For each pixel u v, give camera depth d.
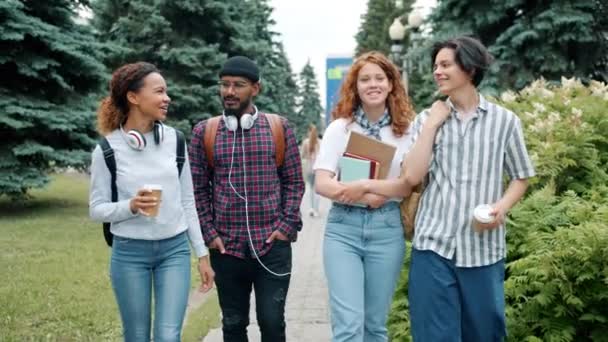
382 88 3.48
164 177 3.30
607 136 5.68
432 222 3.17
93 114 13.66
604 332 3.74
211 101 19.28
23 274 7.28
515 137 3.12
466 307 3.16
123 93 3.25
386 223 3.45
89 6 14.24
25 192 13.42
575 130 5.23
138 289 3.31
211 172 3.87
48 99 13.61
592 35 14.34
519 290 3.90
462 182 3.09
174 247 3.37
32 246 9.22
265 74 24.83
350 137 3.45
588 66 14.84
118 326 5.44
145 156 3.29
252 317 5.98
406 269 4.75
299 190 3.90
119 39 19.23
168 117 19.03
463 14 15.30
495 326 3.18
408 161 3.13
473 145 3.08
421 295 3.18
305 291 7.23
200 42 19.34
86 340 5.05
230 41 20.53
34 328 5.30
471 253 3.10
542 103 6.25
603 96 6.16
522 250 4.08
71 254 8.64
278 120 3.88
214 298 6.86
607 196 4.59
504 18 14.98
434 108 3.16
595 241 3.57
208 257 3.59
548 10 13.94
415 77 21.77
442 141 3.13
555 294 3.80
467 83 3.10
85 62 13.48
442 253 3.12
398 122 3.55
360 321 3.39
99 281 7.08
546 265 3.60
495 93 14.20
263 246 3.73
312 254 9.64
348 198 3.37
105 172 3.26
